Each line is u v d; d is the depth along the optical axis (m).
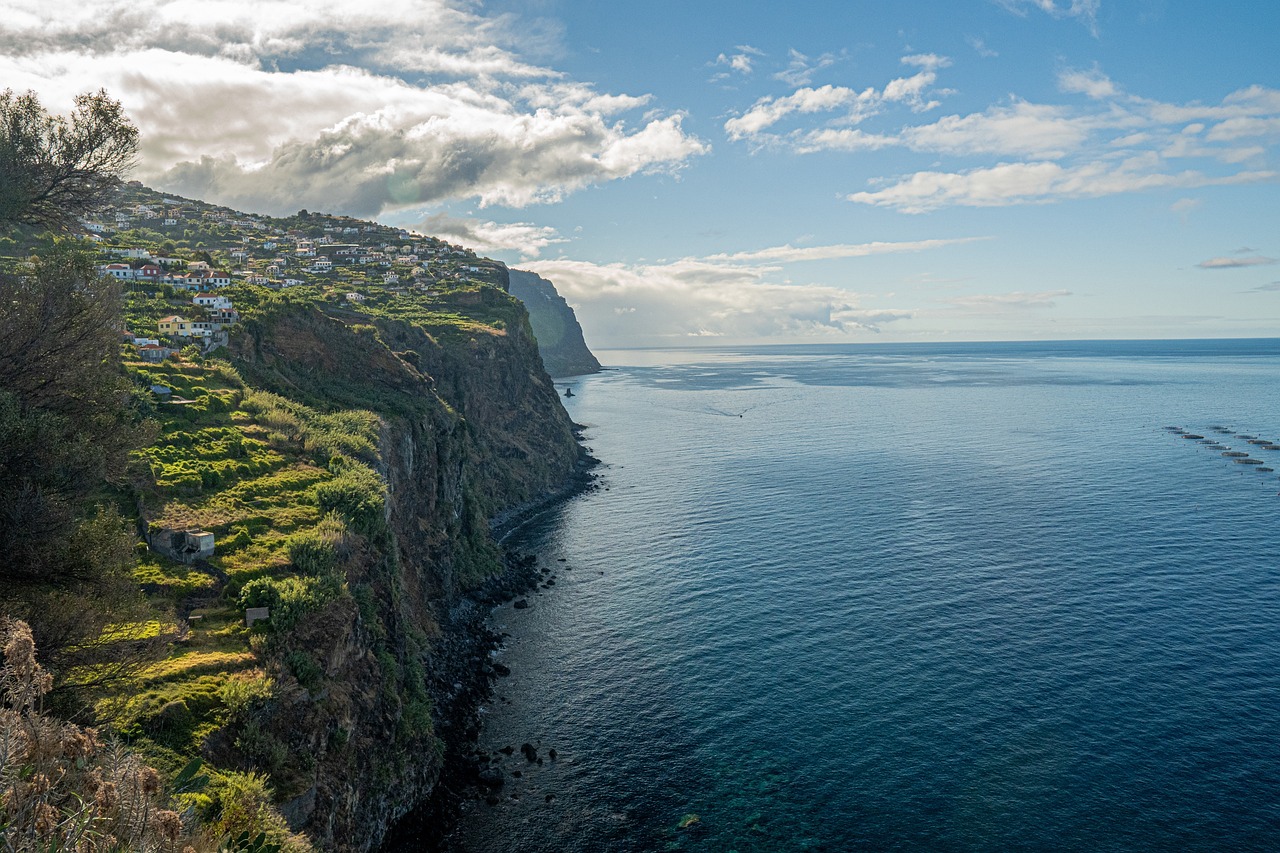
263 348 102.81
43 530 29.41
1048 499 122.69
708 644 75.50
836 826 50.22
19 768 15.37
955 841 48.22
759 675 68.88
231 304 111.00
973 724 59.47
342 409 96.06
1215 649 68.56
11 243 74.25
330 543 57.97
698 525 117.19
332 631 49.94
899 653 70.88
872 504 122.75
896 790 53.00
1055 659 68.19
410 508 89.31
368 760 48.69
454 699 66.94
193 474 63.72
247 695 40.38
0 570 28.97
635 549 107.94
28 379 32.78
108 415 34.88
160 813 16.67
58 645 28.81
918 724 60.00
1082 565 90.88
